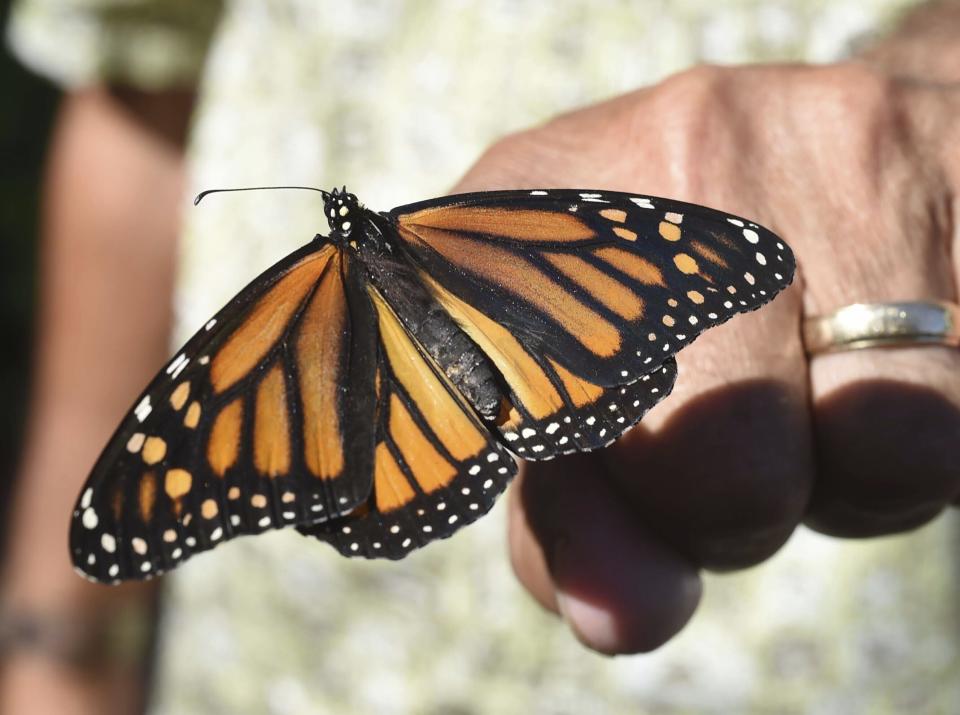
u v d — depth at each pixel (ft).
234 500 0.72
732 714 0.96
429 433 0.74
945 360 0.72
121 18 1.19
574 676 0.97
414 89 1.00
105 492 0.70
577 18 0.97
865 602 0.95
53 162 1.27
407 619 1.00
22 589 1.22
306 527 0.73
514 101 0.97
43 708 1.20
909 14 0.93
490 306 0.75
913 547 0.95
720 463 0.71
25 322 2.21
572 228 0.74
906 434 0.72
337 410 0.74
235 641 1.08
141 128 1.22
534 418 0.73
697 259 0.71
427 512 0.73
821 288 0.75
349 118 1.02
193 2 1.19
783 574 0.95
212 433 0.72
